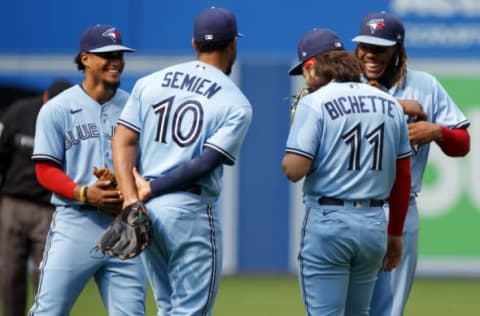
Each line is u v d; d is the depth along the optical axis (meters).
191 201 21.06
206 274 21.33
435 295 40.25
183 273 21.27
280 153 43.72
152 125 21.28
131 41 43.91
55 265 23.14
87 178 23.38
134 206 20.78
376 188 21.36
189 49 43.94
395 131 21.48
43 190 28.91
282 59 43.66
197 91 21.16
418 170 24.47
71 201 23.12
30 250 29.42
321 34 22.23
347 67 21.62
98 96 23.39
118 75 23.34
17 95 43.84
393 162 21.59
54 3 43.91
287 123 43.69
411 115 23.70
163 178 20.94
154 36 43.91
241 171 43.75
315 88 21.98
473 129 43.06
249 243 44.00
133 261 23.28
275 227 44.00
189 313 21.31
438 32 43.41
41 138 23.14
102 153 23.38
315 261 21.48
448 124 24.59
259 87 43.66
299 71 23.14
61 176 23.02
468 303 38.41
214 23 21.44
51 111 23.17
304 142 21.02
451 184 43.03
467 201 43.06
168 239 21.09
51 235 23.42
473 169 43.00
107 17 43.88
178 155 21.06
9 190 29.02
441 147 24.47
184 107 21.11
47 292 23.17
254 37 43.75
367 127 21.14
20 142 28.61
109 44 23.09
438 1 43.41
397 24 23.80
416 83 24.64
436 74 43.41
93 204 22.70
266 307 36.84
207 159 20.78
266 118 43.72
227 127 20.92
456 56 43.41
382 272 24.12
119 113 23.56
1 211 29.25
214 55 21.61
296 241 44.00
